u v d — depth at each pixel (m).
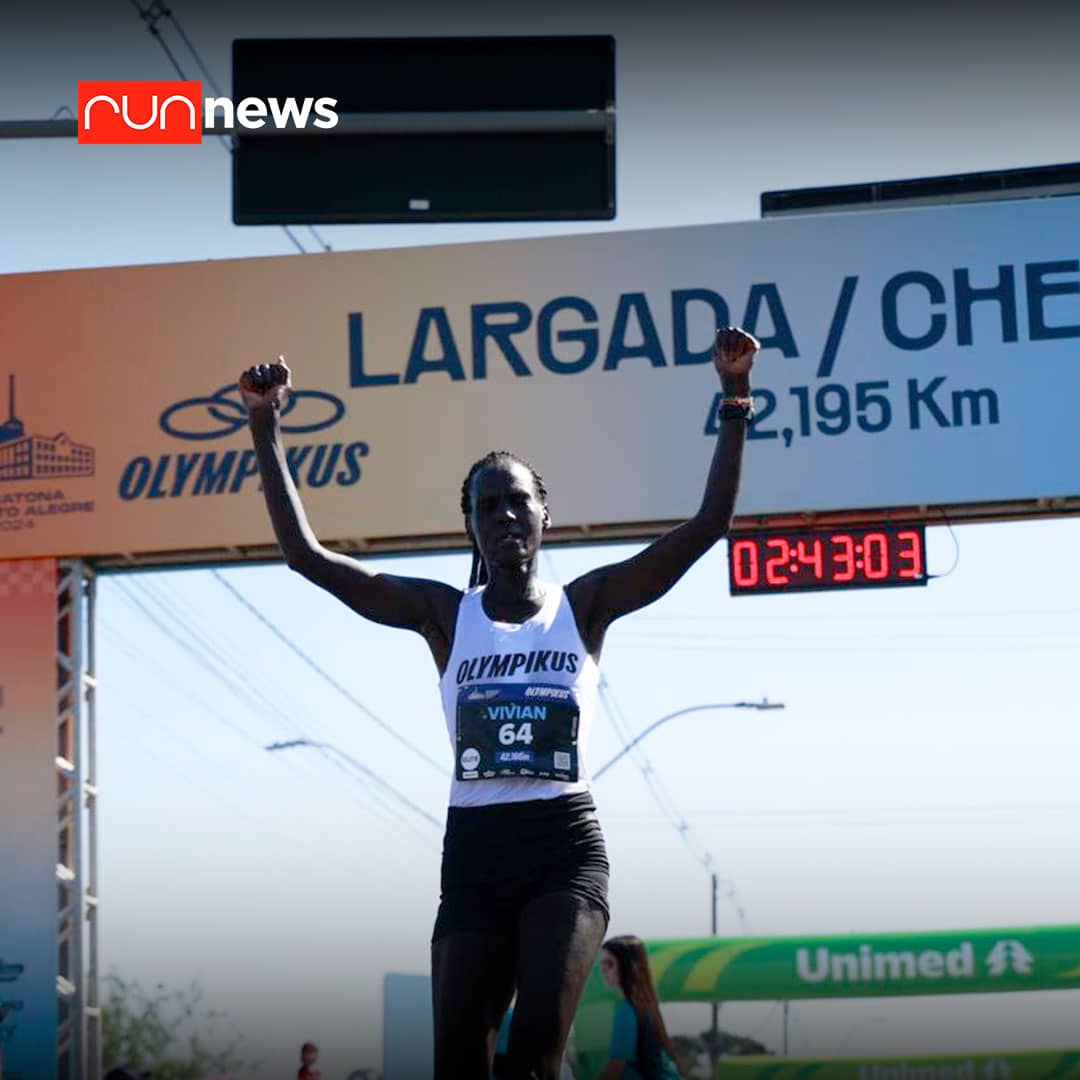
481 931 4.23
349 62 11.65
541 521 4.57
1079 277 14.17
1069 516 14.35
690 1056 14.05
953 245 14.31
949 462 14.05
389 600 4.61
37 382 14.94
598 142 11.61
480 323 14.63
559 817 4.28
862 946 13.82
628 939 8.87
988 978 13.66
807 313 14.32
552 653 4.41
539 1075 3.98
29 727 14.33
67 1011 14.21
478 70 11.63
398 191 11.62
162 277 14.99
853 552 14.27
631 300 14.52
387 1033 14.73
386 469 14.55
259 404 4.71
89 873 14.57
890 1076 13.62
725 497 4.51
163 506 14.69
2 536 14.72
